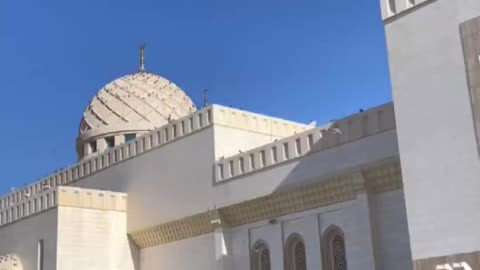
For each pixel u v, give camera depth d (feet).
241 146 104.68
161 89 151.94
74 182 128.77
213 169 100.42
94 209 111.96
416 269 62.23
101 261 110.32
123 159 118.42
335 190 84.43
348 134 82.99
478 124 59.67
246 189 94.89
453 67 62.44
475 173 59.26
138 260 114.01
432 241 61.41
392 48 67.92
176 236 106.42
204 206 100.58
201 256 101.40
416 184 63.57
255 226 95.71
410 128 65.00
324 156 85.51
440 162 62.03
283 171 90.48
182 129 107.76
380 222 79.56
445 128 62.18
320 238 86.28
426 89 64.28
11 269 113.29
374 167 78.95
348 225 82.84
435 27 64.44
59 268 106.22
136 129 143.54
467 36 61.62
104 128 145.18
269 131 109.50
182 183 105.50
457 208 60.08
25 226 116.67
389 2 69.05
